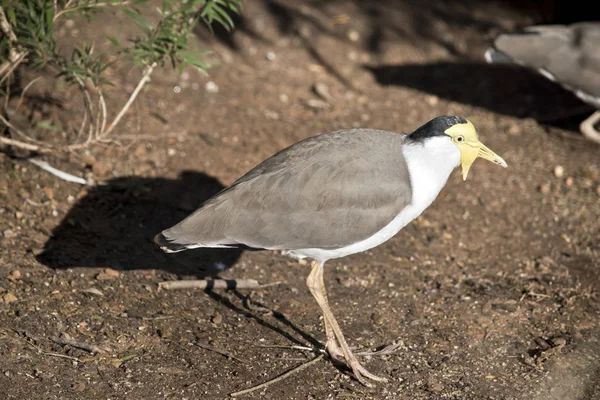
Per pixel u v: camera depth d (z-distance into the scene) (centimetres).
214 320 862
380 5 1712
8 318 799
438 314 917
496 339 878
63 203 1002
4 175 1008
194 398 743
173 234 778
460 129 788
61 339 788
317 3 1684
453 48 1600
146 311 859
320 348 842
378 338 870
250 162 1152
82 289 866
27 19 920
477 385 801
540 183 1204
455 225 1096
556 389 800
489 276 1001
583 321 913
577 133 1362
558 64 1307
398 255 1029
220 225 777
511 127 1354
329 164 779
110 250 947
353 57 1532
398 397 777
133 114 1193
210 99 1294
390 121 1323
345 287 958
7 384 718
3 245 906
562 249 1062
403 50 1575
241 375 784
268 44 1517
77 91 1200
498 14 1728
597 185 1212
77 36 1319
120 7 967
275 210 776
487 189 1177
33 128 1099
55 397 716
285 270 980
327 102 1356
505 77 1520
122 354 789
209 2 927
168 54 947
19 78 1176
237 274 958
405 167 791
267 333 859
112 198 1034
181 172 1106
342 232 777
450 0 1766
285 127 1255
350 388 787
